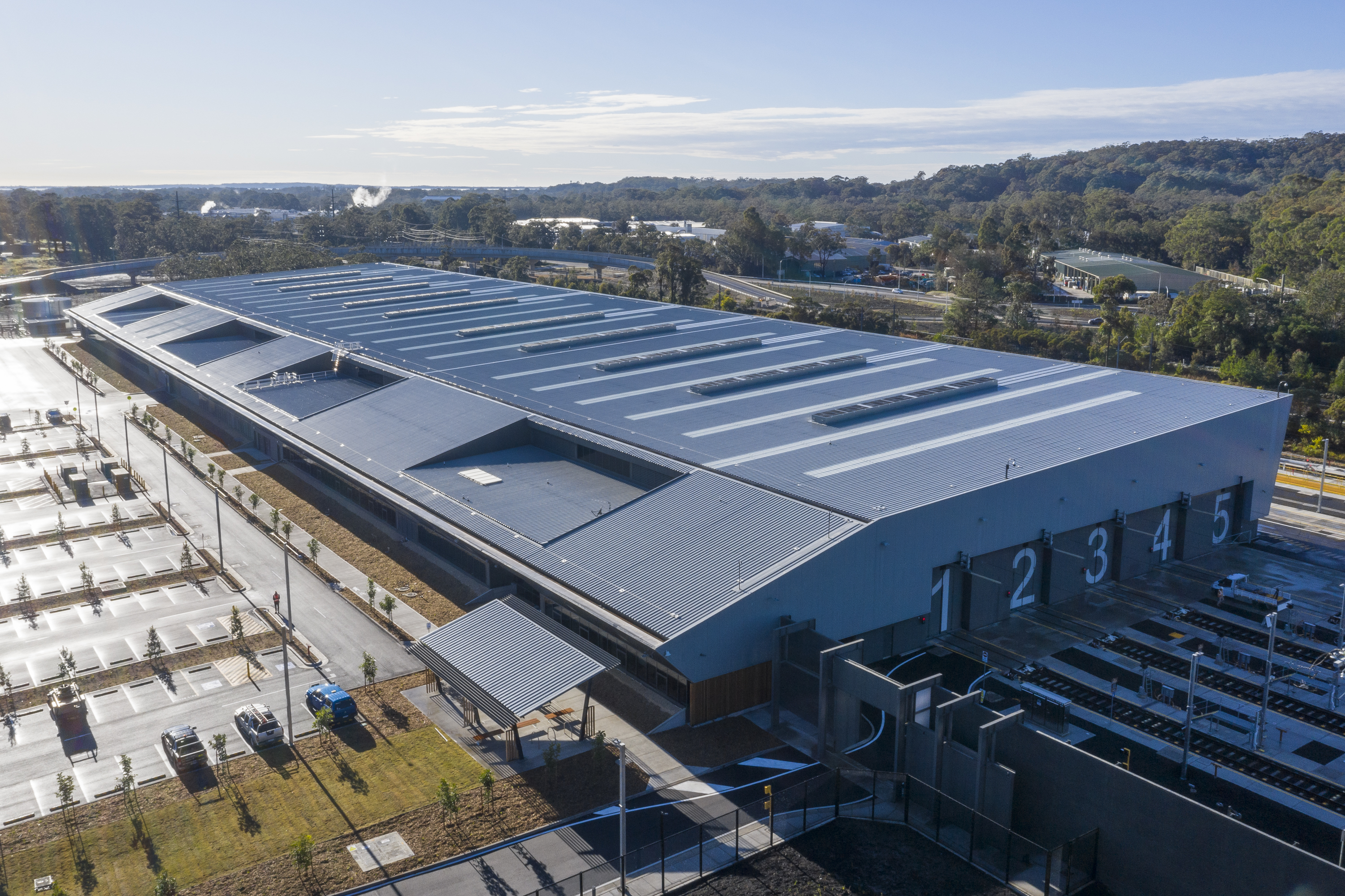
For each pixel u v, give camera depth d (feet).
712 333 407.64
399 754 175.63
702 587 190.08
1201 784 164.96
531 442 293.02
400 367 364.58
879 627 205.26
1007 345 533.55
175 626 227.61
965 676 200.34
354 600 238.48
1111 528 247.29
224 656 213.05
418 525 269.85
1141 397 286.66
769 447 251.60
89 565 263.90
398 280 599.98
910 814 159.94
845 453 243.60
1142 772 168.55
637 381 328.29
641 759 172.96
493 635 193.16
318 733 182.80
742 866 146.51
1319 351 486.38
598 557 209.97
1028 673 201.87
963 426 262.88
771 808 151.23
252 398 362.94
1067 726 179.42
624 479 258.98
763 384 318.04
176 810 159.74
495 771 169.89
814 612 193.06
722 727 183.21
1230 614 231.09
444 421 302.45
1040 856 149.48
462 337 415.23
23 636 223.30
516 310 479.00
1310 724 183.93
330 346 406.00
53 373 510.17
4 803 162.50
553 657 181.37
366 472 279.28
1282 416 279.08
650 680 193.98
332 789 165.17
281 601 239.91
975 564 218.79
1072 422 263.08
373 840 151.84
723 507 217.15
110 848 150.71
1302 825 153.38
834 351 364.58
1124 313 560.20
